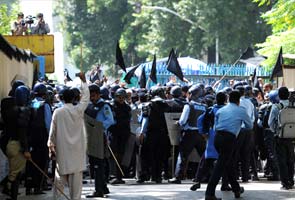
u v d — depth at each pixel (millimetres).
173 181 40125
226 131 31062
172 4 133875
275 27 60719
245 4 124188
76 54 167250
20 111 29703
